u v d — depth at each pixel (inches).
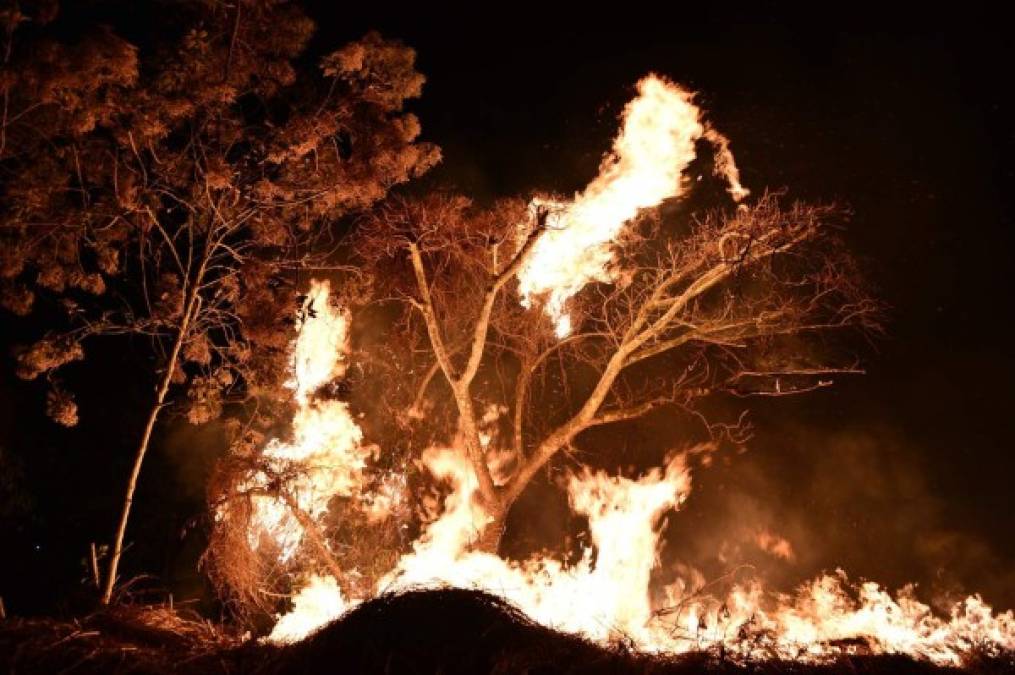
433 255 478.3
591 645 314.3
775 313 427.5
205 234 470.3
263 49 444.5
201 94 424.5
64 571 530.3
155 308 450.3
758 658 325.1
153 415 430.9
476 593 319.9
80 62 387.5
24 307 424.8
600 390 441.1
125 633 359.9
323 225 477.1
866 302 442.3
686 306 515.5
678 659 318.0
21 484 540.1
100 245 437.7
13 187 410.3
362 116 454.6
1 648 307.6
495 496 447.2
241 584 435.8
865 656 334.0
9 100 398.9
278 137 440.5
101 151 436.8
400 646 292.4
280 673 299.0
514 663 284.5
